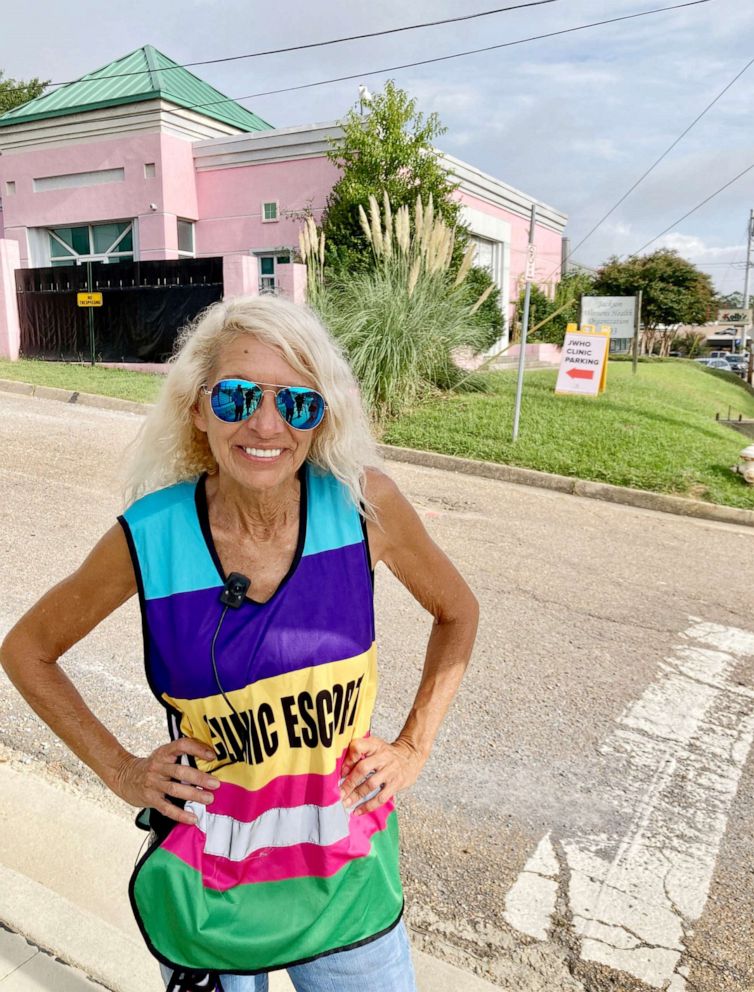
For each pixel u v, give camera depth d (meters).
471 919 2.42
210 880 1.31
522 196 21.25
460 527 6.90
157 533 1.31
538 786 3.14
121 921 2.21
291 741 1.30
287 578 1.30
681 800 3.11
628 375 17.73
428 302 11.41
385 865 1.40
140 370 14.73
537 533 6.91
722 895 2.58
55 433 9.16
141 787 1.32
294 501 1.36
